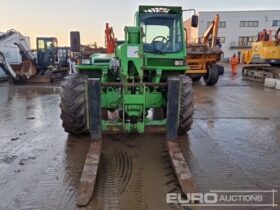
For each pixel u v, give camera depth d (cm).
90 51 971
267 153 493
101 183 379
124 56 477
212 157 471
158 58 571
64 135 579
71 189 365
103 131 482
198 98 1042
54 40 1797
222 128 640
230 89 1307
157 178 392
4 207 327
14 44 1611
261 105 909
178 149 450
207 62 1442
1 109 861
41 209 322
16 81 1569
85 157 465
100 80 500
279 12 5047
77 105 520
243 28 5166
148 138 550
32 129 632
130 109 477
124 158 459
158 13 607
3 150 502
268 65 1681
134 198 343
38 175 403
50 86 1462
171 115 472
